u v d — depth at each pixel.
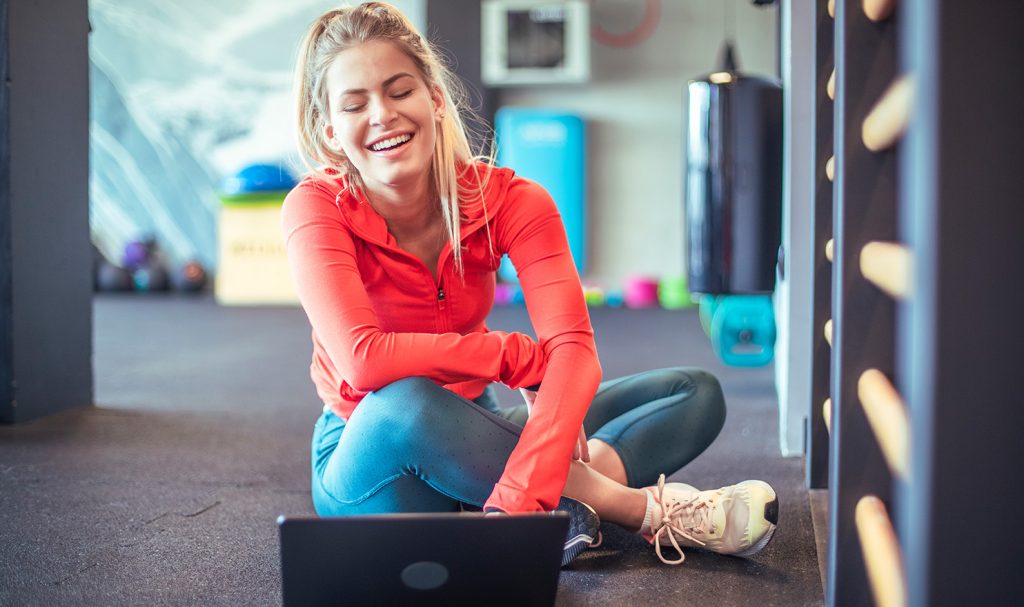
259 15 8.14
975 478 0.82
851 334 1.21
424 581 1.22
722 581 1.50
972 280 0.80
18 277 2.79
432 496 1.50
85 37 3.04
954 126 0.79
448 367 1.42
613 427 1.71
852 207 1.20
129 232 8.46
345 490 1.52
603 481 1.54
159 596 1.46
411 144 1.43
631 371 3.99
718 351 3.74
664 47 7.81
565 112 7.87
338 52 1.42
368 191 1.52
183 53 8.23
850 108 1.19
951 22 0.78
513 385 1.48
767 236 3.31
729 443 2.59
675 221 7.93
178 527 1.83
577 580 1.50
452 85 1.70
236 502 2.01
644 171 7.91
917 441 0.83
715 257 3.34
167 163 8.35
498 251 1.57
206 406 3.18
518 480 1.34
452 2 7.11
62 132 2.96
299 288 1.47
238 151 8.27
